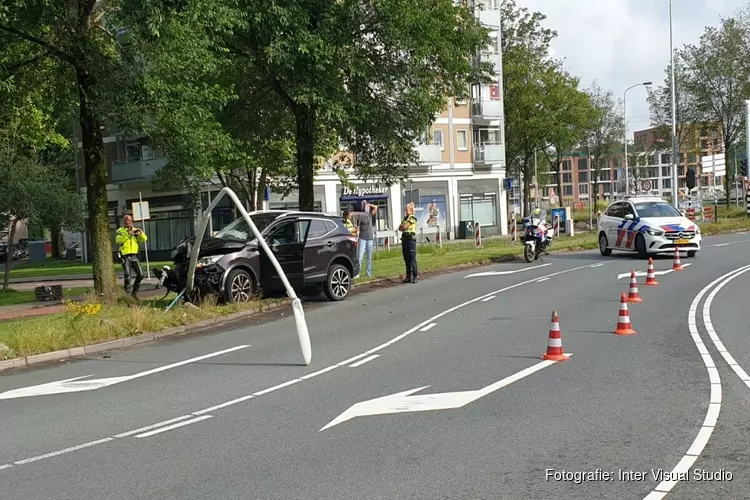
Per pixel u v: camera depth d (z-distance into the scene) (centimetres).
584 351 952
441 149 5041
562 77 5434
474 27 2148
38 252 5178
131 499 497
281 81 1925
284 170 2897
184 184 1772
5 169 2309
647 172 10706
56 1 1445
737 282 1672
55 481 543
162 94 1495
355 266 1723
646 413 658
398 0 1862
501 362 904
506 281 1881
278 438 628
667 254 2489
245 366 966
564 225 4088
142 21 1432
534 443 584
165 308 1476
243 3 1752
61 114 2005
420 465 541
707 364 853
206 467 559
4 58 1584
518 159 6338
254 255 1530
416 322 1269
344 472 532
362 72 1881
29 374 1005
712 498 466
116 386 884
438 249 3147
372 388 799
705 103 4653
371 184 4631
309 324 1320
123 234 1841
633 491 480
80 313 1269
